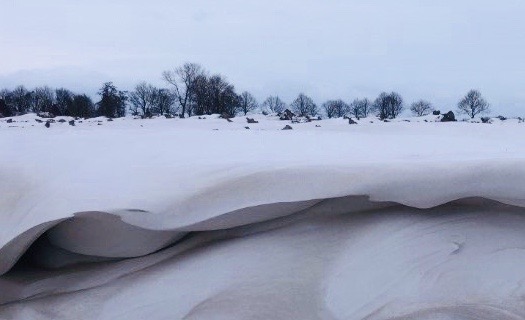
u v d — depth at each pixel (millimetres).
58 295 3859
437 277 3350
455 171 3783
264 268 3643
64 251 4273
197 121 19734
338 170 3932
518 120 21359
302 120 21281
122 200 3891
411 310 3166
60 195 4090
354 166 3984
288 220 4047
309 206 4012
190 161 4781
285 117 23906
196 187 3982
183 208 3846
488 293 3248
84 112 40531
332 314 3252
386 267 3457
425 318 3096
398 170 3854
